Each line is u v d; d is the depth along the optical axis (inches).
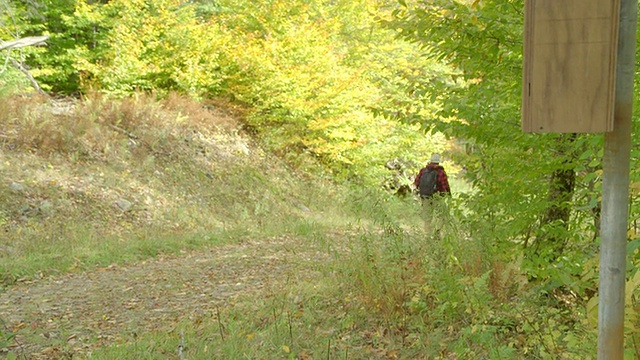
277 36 625.3
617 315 71.2
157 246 360.2
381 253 232.2
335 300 219.9
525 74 72.1
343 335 184.2
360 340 180.1
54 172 411.2
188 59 586.9
